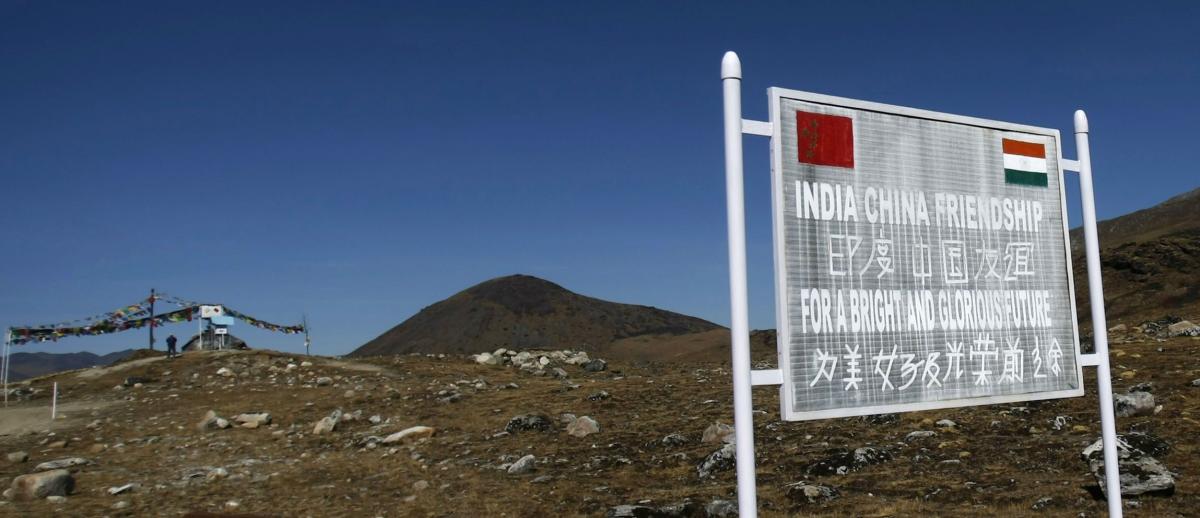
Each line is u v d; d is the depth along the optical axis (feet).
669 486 45.21
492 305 571.69
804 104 21.06
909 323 21.86
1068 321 24.45
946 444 47.62
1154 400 51.57
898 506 35.94
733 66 19.27
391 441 64.69
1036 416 53.11
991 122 23.76
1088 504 33.50
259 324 135.64
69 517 42.45
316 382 102.12
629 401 76.07
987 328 23.07
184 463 59.67
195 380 104.99
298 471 55.62
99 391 100.27
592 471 50.72
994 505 34.88
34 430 77.30
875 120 22.06
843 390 20.77
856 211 21.45
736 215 18.88
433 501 45.03
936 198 22.66
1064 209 24.79
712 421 62.28
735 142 19.11
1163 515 30.96
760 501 39.01
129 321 126.11
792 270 20.49
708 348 329.52
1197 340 81.92
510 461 55.01
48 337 114.11
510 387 96.99
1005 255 23.63
